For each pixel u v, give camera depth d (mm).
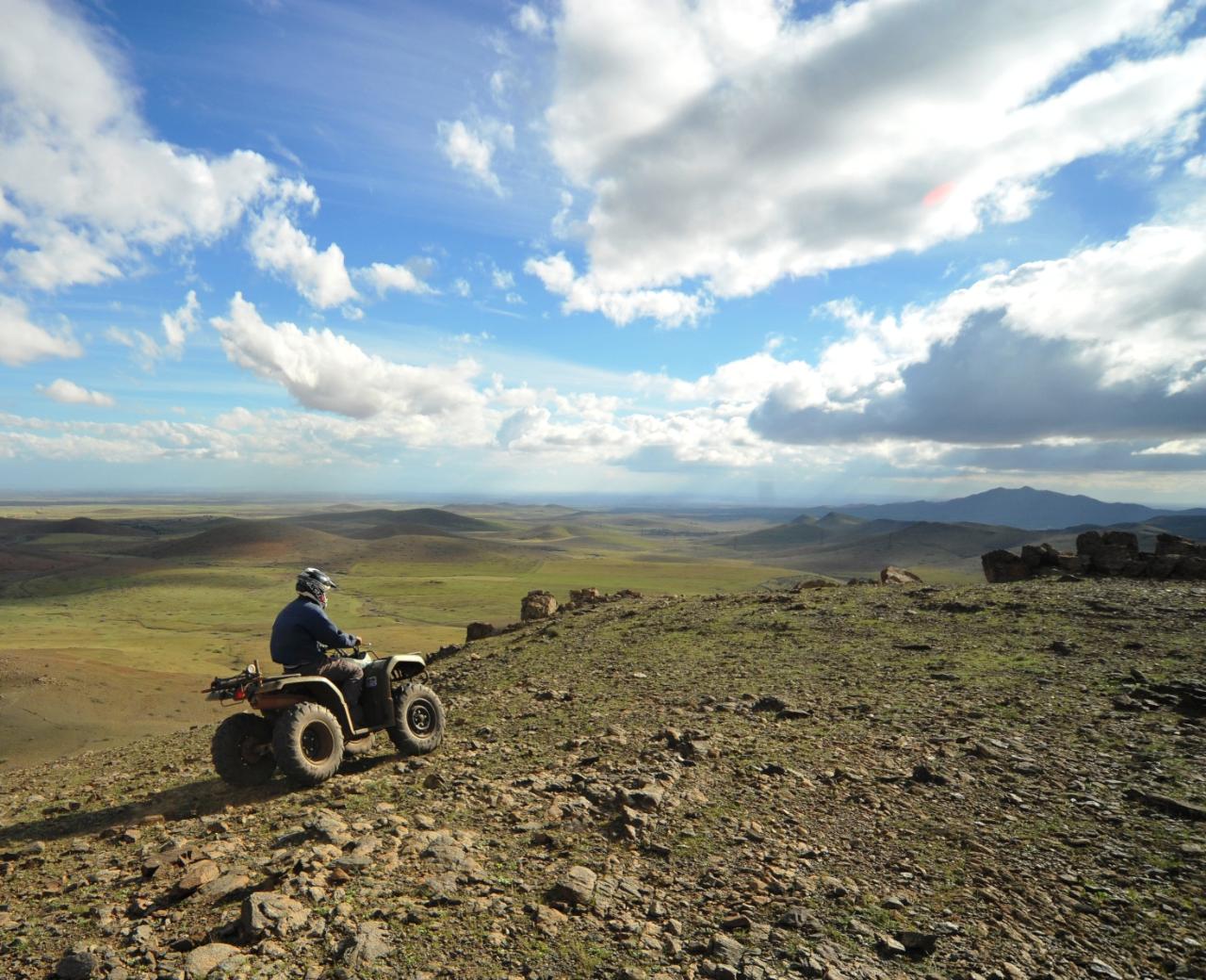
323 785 7973
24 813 8664
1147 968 4039
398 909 4543
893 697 10281
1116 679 10078
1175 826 5820
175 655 127062
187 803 8078
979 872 5273
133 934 4289
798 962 4043
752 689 11438
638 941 4277
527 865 5383
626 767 7809
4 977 3871
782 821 6262
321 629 8711
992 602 15750
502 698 12828
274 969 3834
